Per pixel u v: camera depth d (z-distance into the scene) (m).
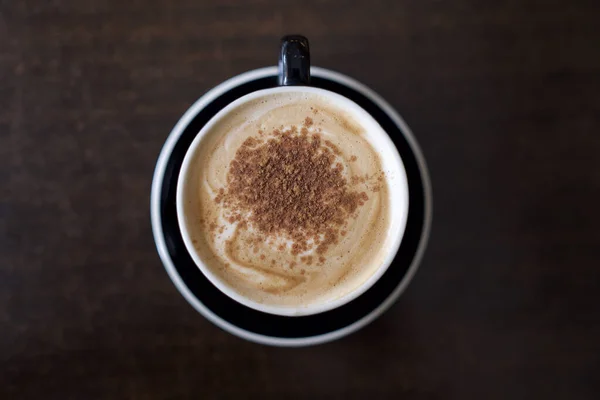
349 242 0.30
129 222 0.33
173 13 0.34
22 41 0.34
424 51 0.34
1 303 0.33
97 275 0.33
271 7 0.34
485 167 0.34
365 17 0.34
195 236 0.29
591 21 0.35
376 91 0.34
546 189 0.34
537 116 0.34
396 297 0.31
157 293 0.33
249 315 0.31
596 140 0.34
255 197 0.30
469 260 0.34
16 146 0.33
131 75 0.34
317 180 0.30
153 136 0.34
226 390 0.33
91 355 0.33
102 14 0.34
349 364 0.33
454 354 0.33
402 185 0.29
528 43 0.34
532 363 0.33
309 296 0.29
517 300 0.34
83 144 0.33
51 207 0.33
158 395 0.33
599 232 0.34
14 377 0.33
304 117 0.30
